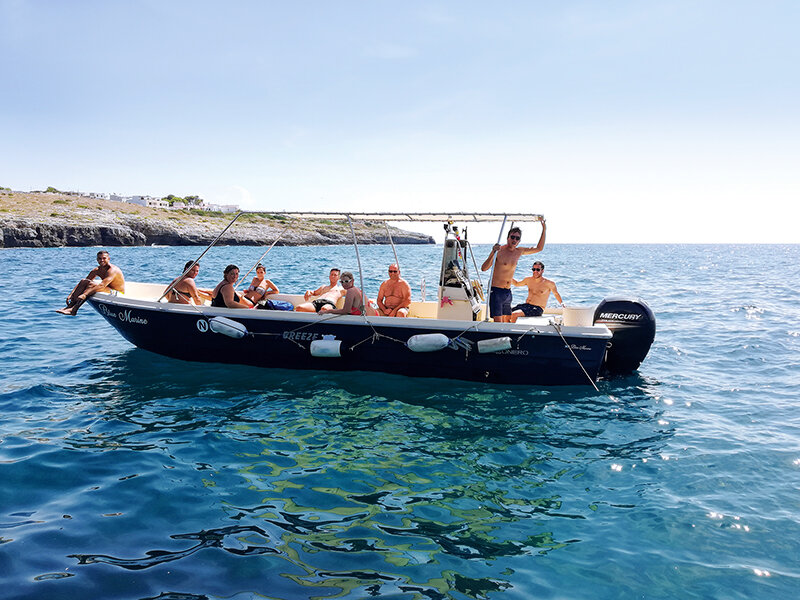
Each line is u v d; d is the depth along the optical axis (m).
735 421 5.89
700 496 4.16
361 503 3.99
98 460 4.64
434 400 6.37
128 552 3.27
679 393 6.92
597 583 3.08
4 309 12.84
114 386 6.70
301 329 6.98
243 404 6.13
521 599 2.92
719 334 11.20
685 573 3.18
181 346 7.55
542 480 4.45
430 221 7.36
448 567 3.20
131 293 9.09
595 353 6.59
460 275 6.95
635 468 4.69
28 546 3.32
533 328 6.54
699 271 33.88
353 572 3.12
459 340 6.65
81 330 10.23
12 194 88.06
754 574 3.17
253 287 8.84
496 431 5.52
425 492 4.20
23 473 4.35
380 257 44.72
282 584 2.99
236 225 88.50
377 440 5.22
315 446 5.05
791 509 3.94
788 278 27.56
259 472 4.48
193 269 7.70
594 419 5.91
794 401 6.60
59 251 52.47
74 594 2.86
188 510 3.82
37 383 6.77
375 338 6.86
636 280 25.69
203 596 2.86
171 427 5.43
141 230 74.69
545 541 3.52
